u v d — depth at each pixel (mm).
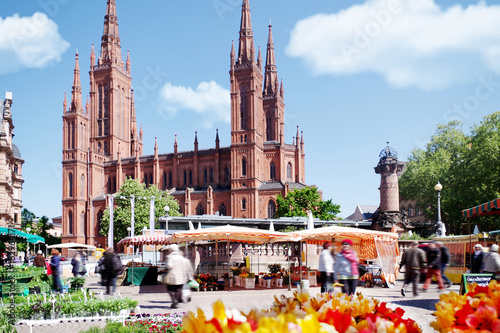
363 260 34062
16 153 96188
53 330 14570
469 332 3473
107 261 21500
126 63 141750
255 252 37062
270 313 3473
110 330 12758
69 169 121625
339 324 3293
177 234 26609
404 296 21625
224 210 111688
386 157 46844
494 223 67250
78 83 124938
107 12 137125
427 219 89500
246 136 111625
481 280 16172
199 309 2971
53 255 24094
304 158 122500
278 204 94688
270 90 138000
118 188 125375
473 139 73750
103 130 132125
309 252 36531
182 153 122312
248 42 117375
